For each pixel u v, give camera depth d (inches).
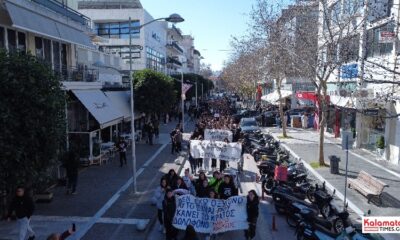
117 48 2033.7
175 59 3334.2
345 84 1122.7
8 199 506.0
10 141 422.9
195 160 813.9
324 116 863.1
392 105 892.6
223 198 500.4
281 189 562.9
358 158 967.6
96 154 882.1
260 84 2439.7
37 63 468.4
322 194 535.8
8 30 736.3
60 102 478.3
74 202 597.3
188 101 2645.2
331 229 458.0
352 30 833.5
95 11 2011.6
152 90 1290.6
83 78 977.5
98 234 474.3
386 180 747.4
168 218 442.6
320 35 916.6
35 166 457.7
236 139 1051.9
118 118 1016.2
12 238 449.1
